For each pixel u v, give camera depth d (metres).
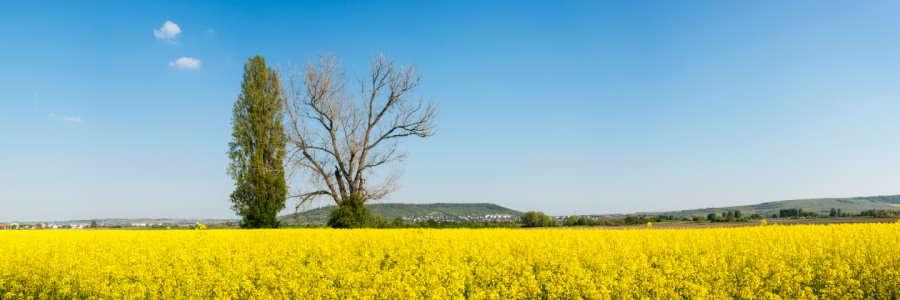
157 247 14.30
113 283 9.41
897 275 8.23
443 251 11.88
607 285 7.82
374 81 32.94
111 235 19.44
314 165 31.70
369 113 32.84
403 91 32.97
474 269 9.77
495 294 7.52
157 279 9.50
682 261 10.05
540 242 12.46
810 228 16.84
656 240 13.44
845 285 7.90
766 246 11.14
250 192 32.94
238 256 11.53
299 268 10.03
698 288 7.32
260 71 34.84
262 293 8.31
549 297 7.84
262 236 17.31
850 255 10.08
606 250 11.05
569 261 10.11
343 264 10.07
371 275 8.82
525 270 9.64
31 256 11.80
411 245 13.33
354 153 31.70
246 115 33.91
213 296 8.88
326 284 8.48
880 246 11.37
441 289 7.64
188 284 8.83
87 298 9.62
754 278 7.66
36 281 10.47
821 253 9.97
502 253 11.21
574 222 53.06
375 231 19.97
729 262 10.27
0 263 11.39
